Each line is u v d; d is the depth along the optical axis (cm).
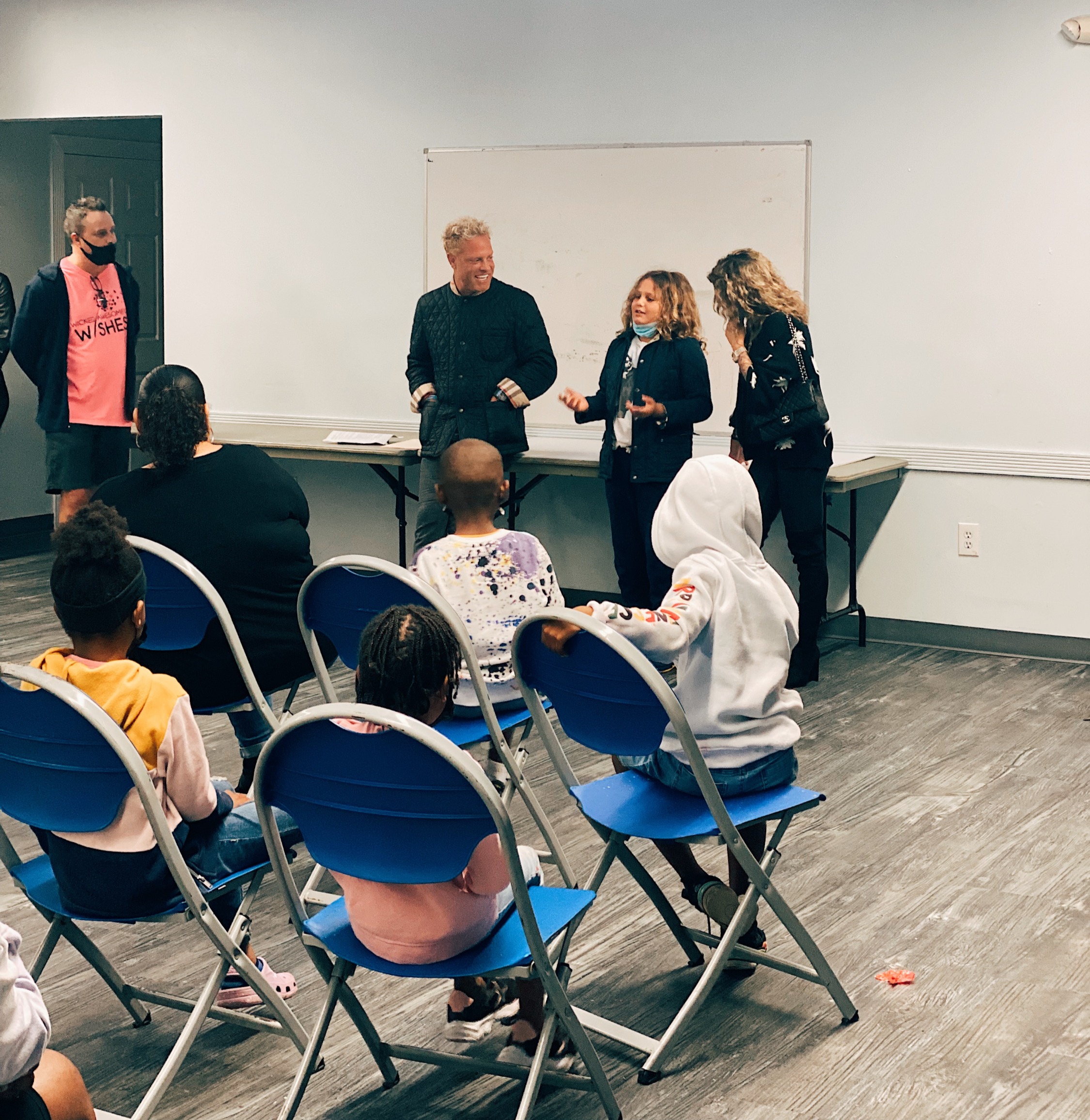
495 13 567
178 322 656
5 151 711
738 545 242
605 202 553
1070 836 331
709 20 527
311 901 293
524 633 225
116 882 208
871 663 503
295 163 618
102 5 652
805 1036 238
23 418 754
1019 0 474
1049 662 502
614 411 509
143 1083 227
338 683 483
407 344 605
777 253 527
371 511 629
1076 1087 221
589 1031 237
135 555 213
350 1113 218
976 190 491
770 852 239
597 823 233
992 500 506
